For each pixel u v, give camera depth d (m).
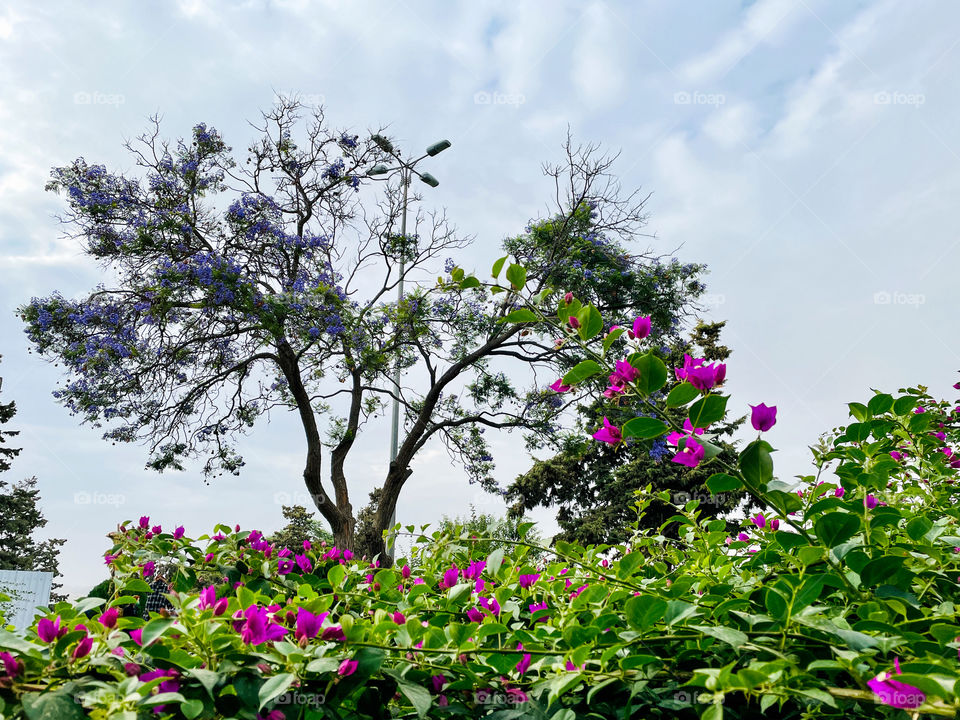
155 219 10.94
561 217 13.23
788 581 1.52
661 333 12.73
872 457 2.02
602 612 1.76
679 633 1.47
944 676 1.08
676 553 2.67
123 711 1.15
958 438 2.69
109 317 11.27
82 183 10.98
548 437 13.06
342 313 11.52
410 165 12.30
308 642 1.46
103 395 11.07
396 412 12.34
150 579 2.67
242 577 2.70
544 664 1.48
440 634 1.65
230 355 12.08
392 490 12.00
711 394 1.46
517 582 2.33
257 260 11.82
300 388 11.59
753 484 1.47
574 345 1.73
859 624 1.38
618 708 1.43
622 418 9.60
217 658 1.38
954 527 1.90
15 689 1.21
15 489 23.27
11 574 11.32
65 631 1.32
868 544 1.54
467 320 12.67
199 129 11.53
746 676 1.10
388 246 12.80
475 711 1.56
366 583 2.51
